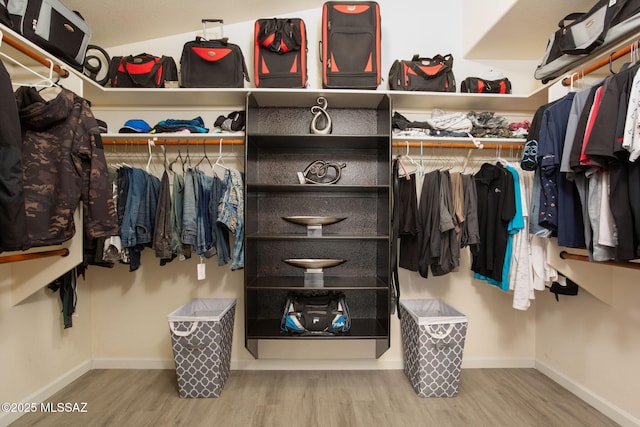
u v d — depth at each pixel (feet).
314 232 6.86
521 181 6.12
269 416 5.52
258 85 6.48
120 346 7.30
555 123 4.66
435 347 6.04
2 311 5.22
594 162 3.88
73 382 6.61
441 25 7.62
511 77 7.67
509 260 6.08
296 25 6.45
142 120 6.93
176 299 7.34
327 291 7.20
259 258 7.43
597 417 5.58
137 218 6.04
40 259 5.31
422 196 6.49
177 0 6.21
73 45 5.25
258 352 7.25
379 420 5.43
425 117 7.52
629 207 3.71
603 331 5.80
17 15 4.35
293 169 7.47
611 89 3.77
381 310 6.90
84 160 4.76
